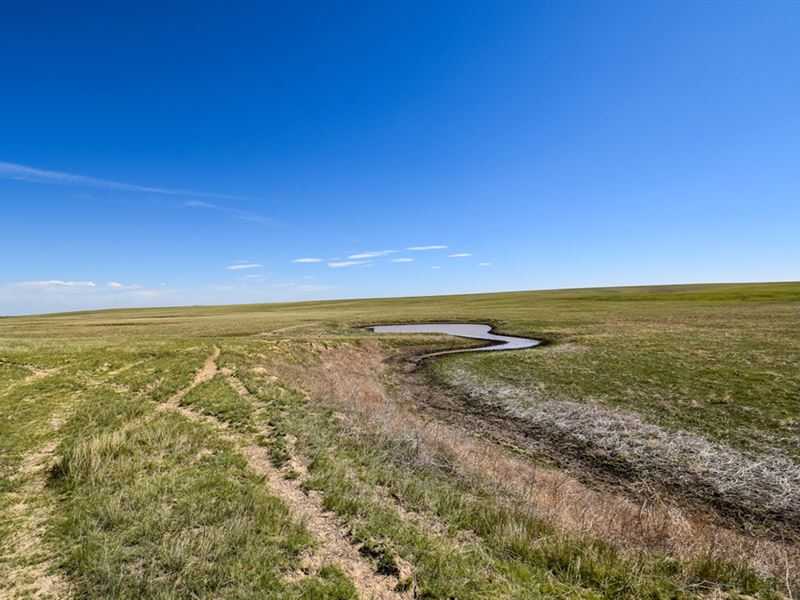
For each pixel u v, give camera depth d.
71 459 10.61
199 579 6.61
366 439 14.19
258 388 20.67
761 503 12.99
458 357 41.75
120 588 6.42
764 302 92.06
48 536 7.85
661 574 7.54
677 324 58.38
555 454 17.72
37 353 27.80
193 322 84.00
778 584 7.66
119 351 30.09
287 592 6.41
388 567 7.23
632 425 19.72
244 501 9.09
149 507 8.64
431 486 10.74
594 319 69.81
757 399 21.95
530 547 7.99
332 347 42.66
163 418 15.33
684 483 14.53
